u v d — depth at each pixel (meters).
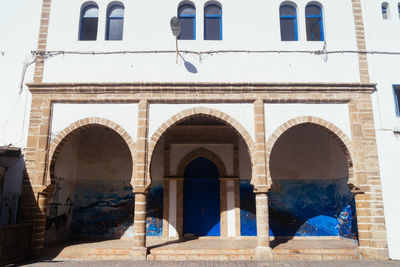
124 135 10.34
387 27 11.38
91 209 13.40
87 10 11.69
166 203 13.09
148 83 10.50
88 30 11.55
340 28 11.30
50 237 11.56
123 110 10.53
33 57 11.02
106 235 13.16
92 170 13.72
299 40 11.24
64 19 11.30
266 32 11.20
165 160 13.45
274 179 13.55
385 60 11.09
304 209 13.31
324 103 10.66
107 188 13.55
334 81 10.86
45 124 10.37
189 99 10.49
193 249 10.22
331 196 13.45
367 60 11.06
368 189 10.02
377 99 10.73
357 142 10.31
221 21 11.62
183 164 13.43
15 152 10.16
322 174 13.62
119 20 11.67
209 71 10.88
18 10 11.38
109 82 10.55
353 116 10.51
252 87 10.54
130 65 10.90
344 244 11.40
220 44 11.10
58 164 11.98
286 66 10.95
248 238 12.80
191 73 10.84
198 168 13.62
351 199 11.86
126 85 10.52
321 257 9.70
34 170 10.11
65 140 10.57
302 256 9.74
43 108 10.49
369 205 9.94
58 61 10.94
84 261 9.41
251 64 10.94
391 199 10.01
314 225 13.16
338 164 12.98
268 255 9.55
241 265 8.82
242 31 11.20
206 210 13.28
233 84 10.52
